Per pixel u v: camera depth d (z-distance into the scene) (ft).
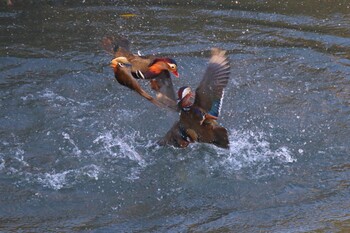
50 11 58.34
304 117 41.57
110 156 37.65
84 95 44.11
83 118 41.39
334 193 33.88
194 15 58.08
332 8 59.77
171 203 33.32
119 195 34.12
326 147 38.45
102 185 34.94
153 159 37.40
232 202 33.37
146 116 41.75
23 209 32.63
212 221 31.45
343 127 40.50
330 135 39.68
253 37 53.47
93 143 38.86
